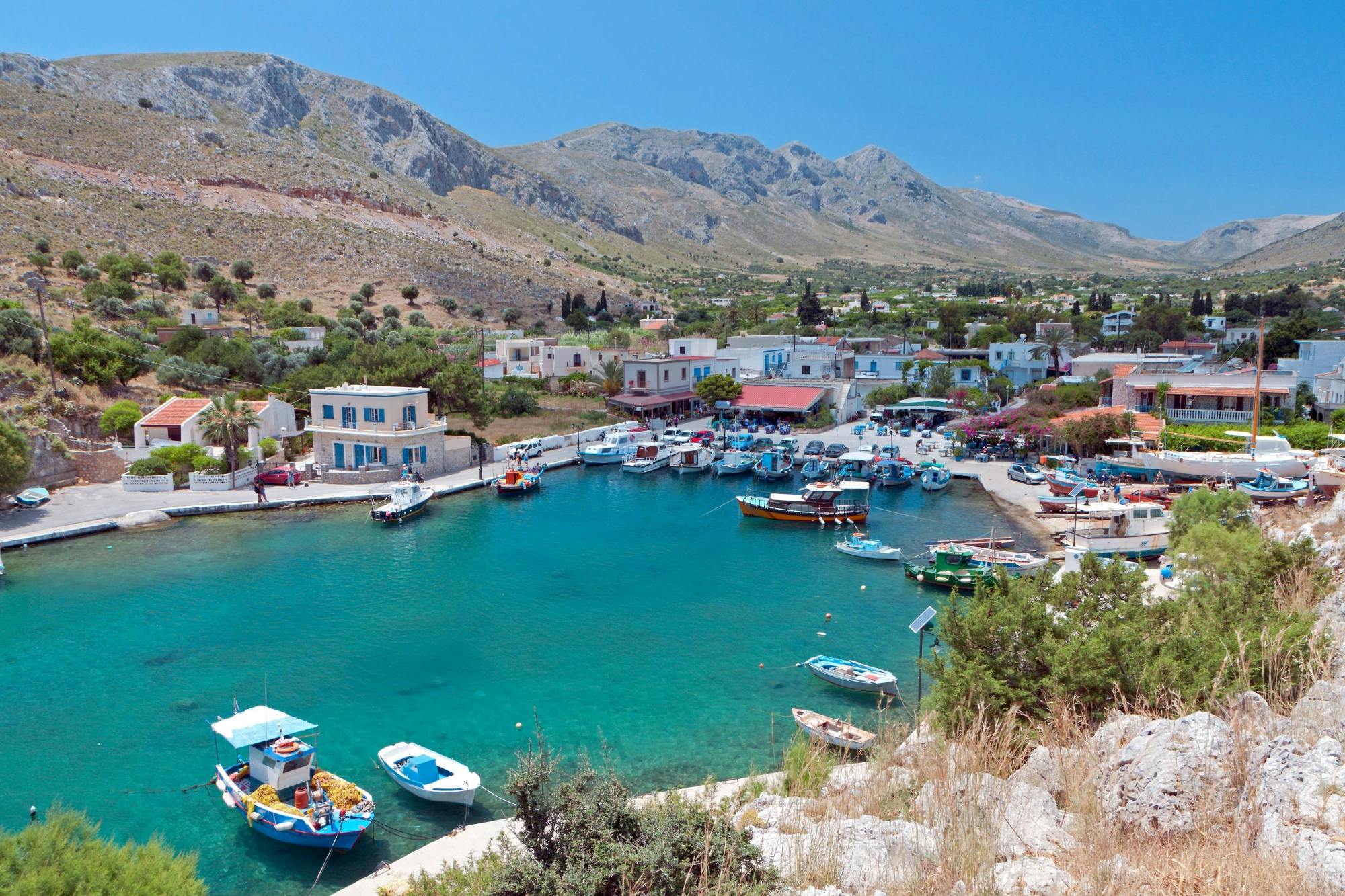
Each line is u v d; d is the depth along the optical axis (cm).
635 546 5341
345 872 2102
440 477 7306
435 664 3419
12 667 3350
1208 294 17100
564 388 11706
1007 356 11638
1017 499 6412
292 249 17750
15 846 1434
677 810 1059
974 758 1177
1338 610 1933
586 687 3198
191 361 8800
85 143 18112
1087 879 797
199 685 3200
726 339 14325
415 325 15250
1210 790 895
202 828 2284
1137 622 1931
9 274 11312
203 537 5397
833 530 5741
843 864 982
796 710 2825
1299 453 5562
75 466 6406
